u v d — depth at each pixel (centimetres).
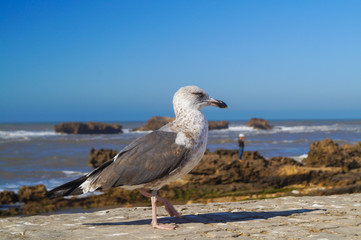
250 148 4069
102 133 8244
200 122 463
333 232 428
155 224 462
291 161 2075
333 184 1738
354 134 6944
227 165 1823
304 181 1798
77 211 1306
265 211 562
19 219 560
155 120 9075
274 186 1759
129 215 566
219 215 538
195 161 460
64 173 2281
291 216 519
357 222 473
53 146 4678
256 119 9894
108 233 442
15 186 1850
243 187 1714
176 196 1588
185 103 468
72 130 7962
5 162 2858
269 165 1984
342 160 2125
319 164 2153
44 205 1404
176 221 503
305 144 4647
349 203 613
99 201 1445
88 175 457
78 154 3528
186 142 448
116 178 438
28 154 3528
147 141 450
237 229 450
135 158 440
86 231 459
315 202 628
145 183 445
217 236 416
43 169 2461
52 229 479
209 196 1597
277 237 411
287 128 10019
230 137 6275
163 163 438
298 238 402
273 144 4684
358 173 1892
